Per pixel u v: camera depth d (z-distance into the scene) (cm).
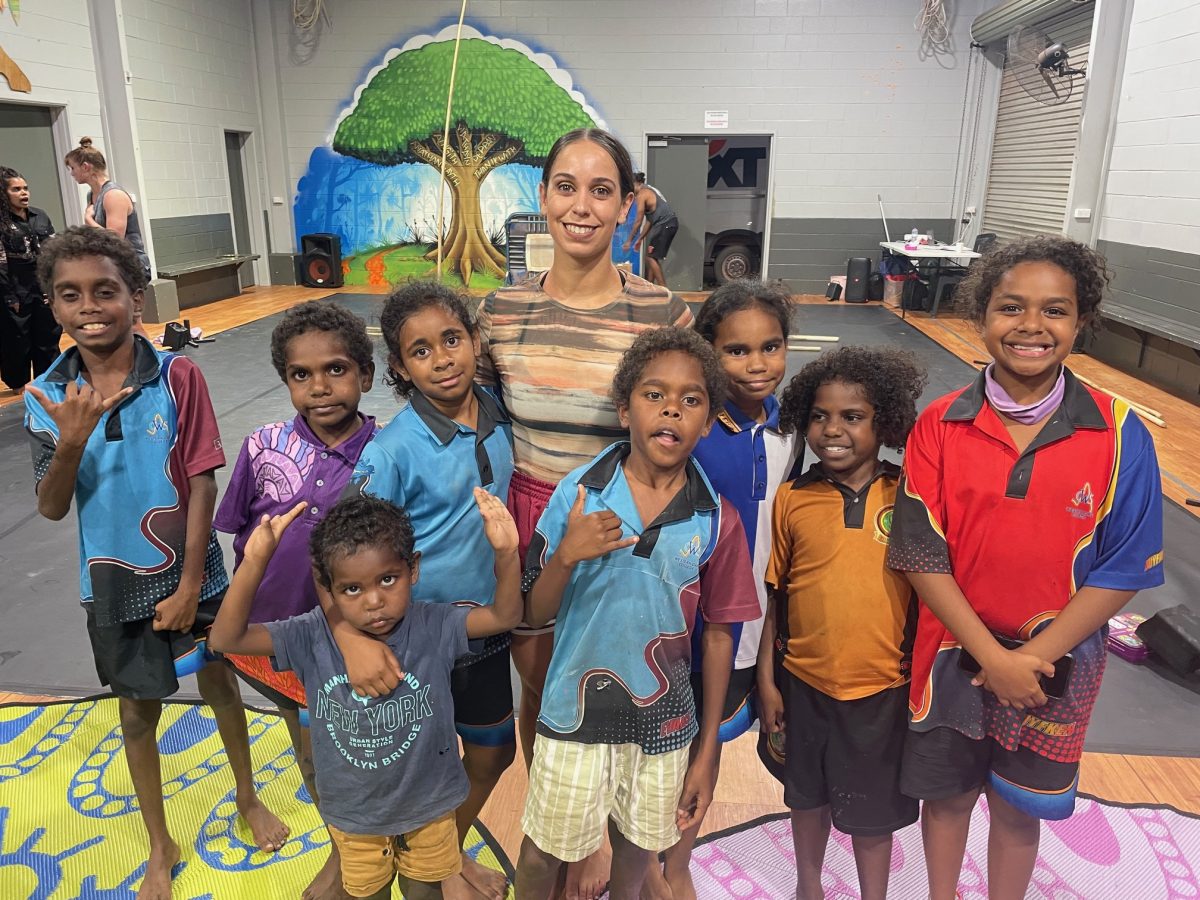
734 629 147
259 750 213
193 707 229
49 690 237
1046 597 126
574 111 990
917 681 136
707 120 984
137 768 165
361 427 162
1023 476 124
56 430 151
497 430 144
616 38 966
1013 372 125
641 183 769
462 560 140
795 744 146
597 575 126
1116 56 655
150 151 840
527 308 143
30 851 178
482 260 1040
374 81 1005
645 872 149
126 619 156
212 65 938
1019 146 887
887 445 143
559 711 131
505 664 152
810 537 139
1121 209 647
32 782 199
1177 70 574
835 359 137
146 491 154
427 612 132
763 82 970
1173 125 579
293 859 176
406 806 132
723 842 182
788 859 177
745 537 137
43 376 150
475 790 159
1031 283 119
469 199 1025
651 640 127
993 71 942
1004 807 140
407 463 135
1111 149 663
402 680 128
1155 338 588
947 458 130
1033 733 130
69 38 734
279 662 128
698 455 145
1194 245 552
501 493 142
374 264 1064
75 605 286
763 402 149
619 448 132
